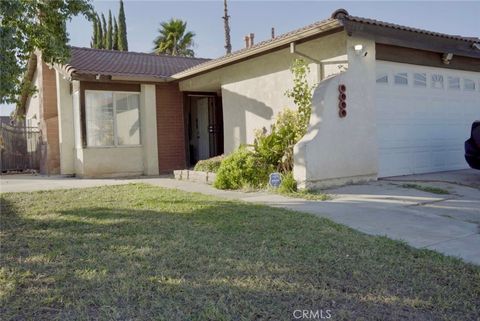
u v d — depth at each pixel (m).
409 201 7.05
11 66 6.43
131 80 13.30
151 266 3.86
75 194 8.78
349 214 6.13
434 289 3.32
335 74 8.91
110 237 4.94
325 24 8.28
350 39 8.84
